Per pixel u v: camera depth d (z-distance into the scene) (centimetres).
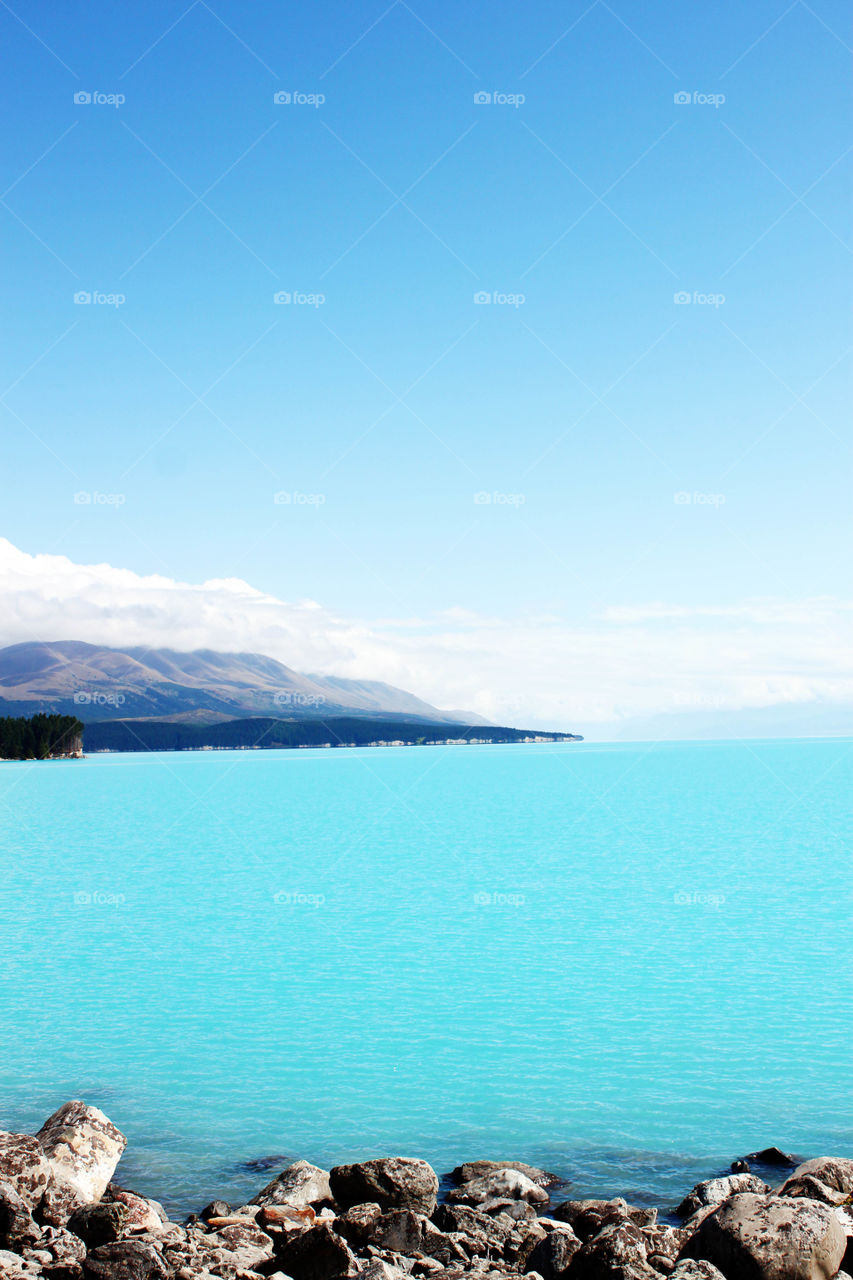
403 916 2473
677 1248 856
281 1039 1532
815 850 3603
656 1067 1388
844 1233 804
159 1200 1054
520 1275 814
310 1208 981
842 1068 1374
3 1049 1498
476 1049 1474
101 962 2033
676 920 2377
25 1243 872
